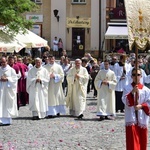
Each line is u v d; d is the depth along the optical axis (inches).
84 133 642.2
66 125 714.8
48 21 2094.0
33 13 2086.6
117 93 860.0
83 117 805.9
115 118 792.3
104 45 2073.1
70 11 2091.5
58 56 2046.0
